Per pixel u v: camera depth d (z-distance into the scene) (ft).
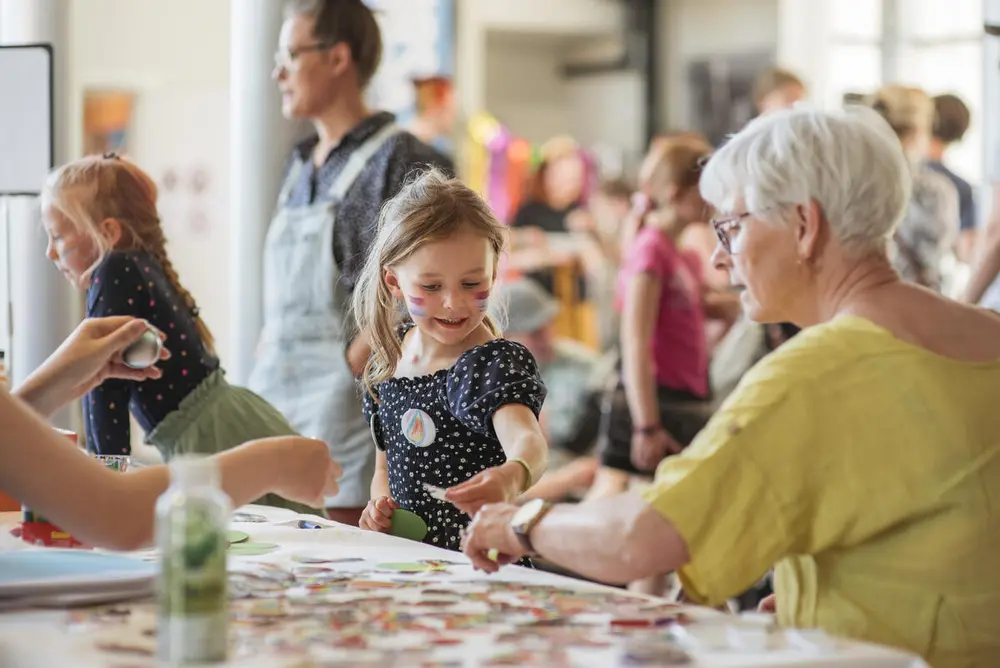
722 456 5.90
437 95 30.12
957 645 6.05
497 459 8.90
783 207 6.61
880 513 6.02
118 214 11.73
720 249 6.97
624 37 35.22
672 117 35.14
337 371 13.82
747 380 6.15
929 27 33.35
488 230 8.88
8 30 17.70
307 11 13.71
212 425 11.66
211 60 26.76
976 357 6.26
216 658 4.89
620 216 31.86
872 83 33.81
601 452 18.75
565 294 31.48
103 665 4.90
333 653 5.11
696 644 5.24
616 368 18.66
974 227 23.67
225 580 4.97
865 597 6.18
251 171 17.28
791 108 6.81
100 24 26.09
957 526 6.06
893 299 6.45
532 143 35.83
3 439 5.92
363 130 13.85
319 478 6.91
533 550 6.33
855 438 6.00
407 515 8.63
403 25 31.71
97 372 9.02
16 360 17.37
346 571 6.84
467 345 9.03
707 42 34.63
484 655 5.09
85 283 11.89
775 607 7.55
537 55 35.99
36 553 6.95
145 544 6.25
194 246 26.76
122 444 11.35
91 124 26.14
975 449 6.07
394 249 8.86
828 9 33.37
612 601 6.09
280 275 14.21
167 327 11.57
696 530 5.83
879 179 6.52
